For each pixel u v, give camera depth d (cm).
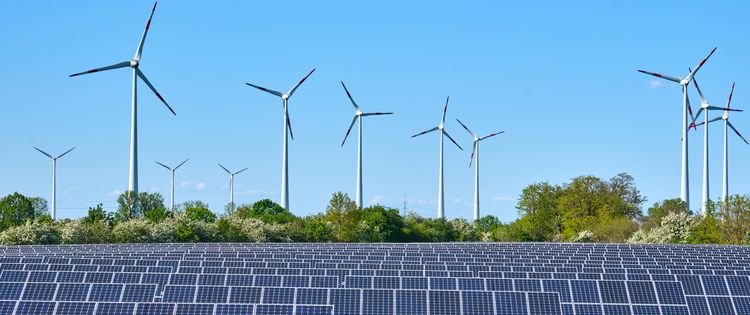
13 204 15350
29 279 5491
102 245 11350
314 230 15138
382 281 5403
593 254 9769
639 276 5656
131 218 14262
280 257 8638
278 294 4859
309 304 4681
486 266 7162
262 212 17725
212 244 12038
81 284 5034
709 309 4981
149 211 15150
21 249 9912
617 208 19650
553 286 5075
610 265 7806
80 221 12625
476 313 4681
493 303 4722
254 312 4631
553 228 19775
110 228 12950
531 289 5088
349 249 10200
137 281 5444
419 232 16988
